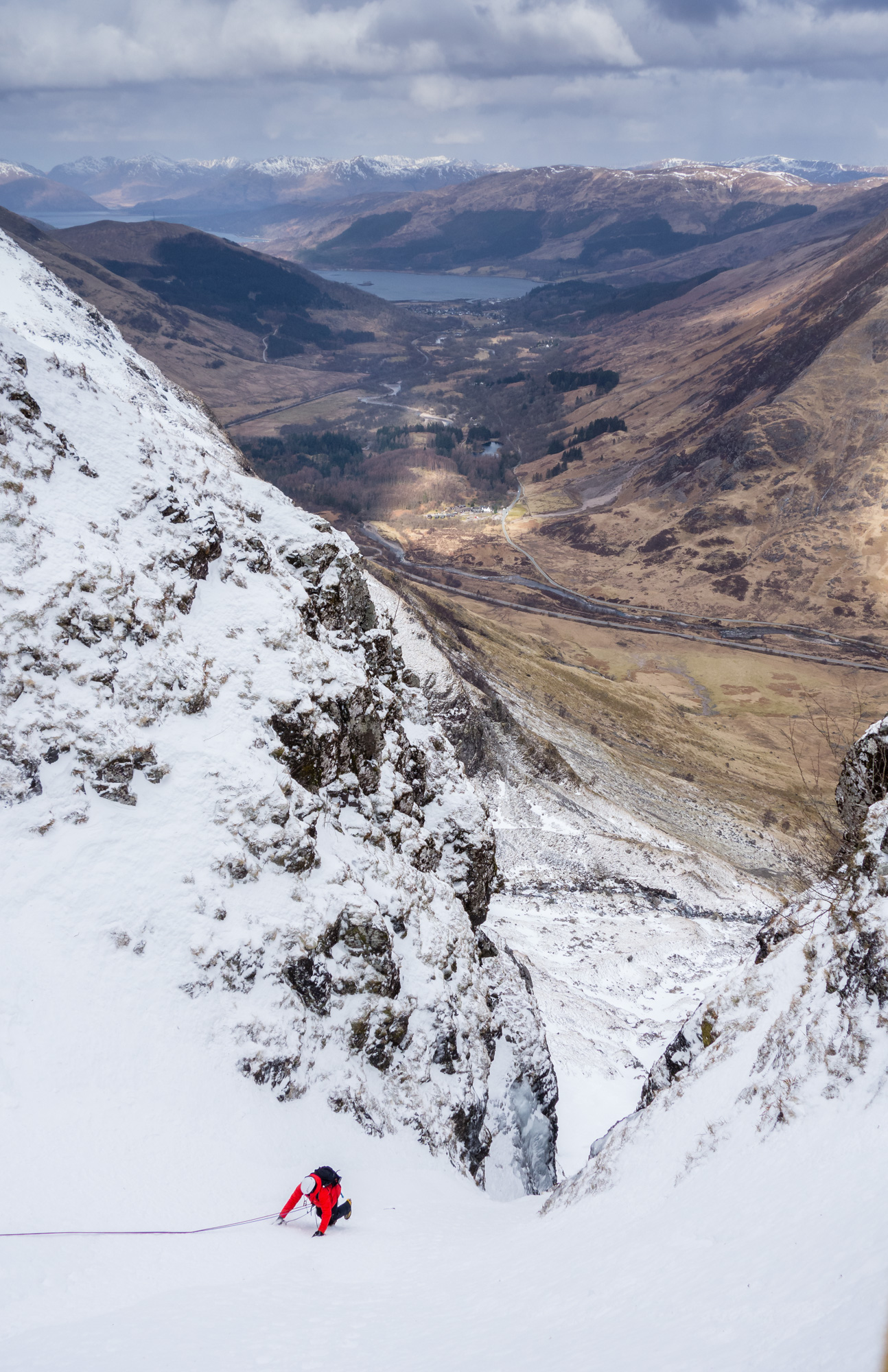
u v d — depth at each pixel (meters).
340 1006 18.97
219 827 18.06
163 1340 7.75
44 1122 12.48
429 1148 19.25
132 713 18.20
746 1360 5.16
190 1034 15.47
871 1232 6.19
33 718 16.67
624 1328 6.98
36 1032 13.66
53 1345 7.61
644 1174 12.72
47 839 16.00
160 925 16.19
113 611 18.69
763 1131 10.66
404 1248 12.62
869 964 10.74
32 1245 10.02
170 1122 13.91
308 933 18.34
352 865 21.61
